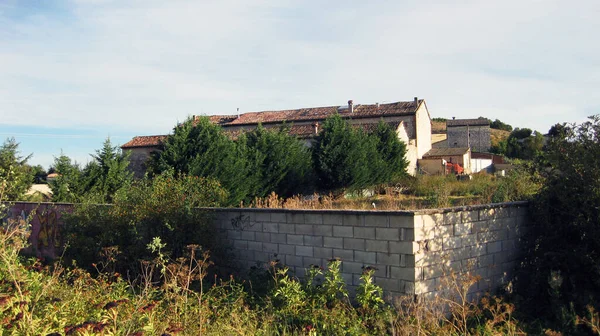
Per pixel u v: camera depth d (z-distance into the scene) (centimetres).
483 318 661
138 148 3747
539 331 639
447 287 686
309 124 4194
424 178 3066
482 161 5109
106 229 998
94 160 2145
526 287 793
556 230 779
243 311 661
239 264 919
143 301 620
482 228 755
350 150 2811
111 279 899
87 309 589
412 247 656
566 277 718
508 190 1076
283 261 840
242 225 913
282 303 688
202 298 709
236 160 2239
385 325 591
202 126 2189
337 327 593
